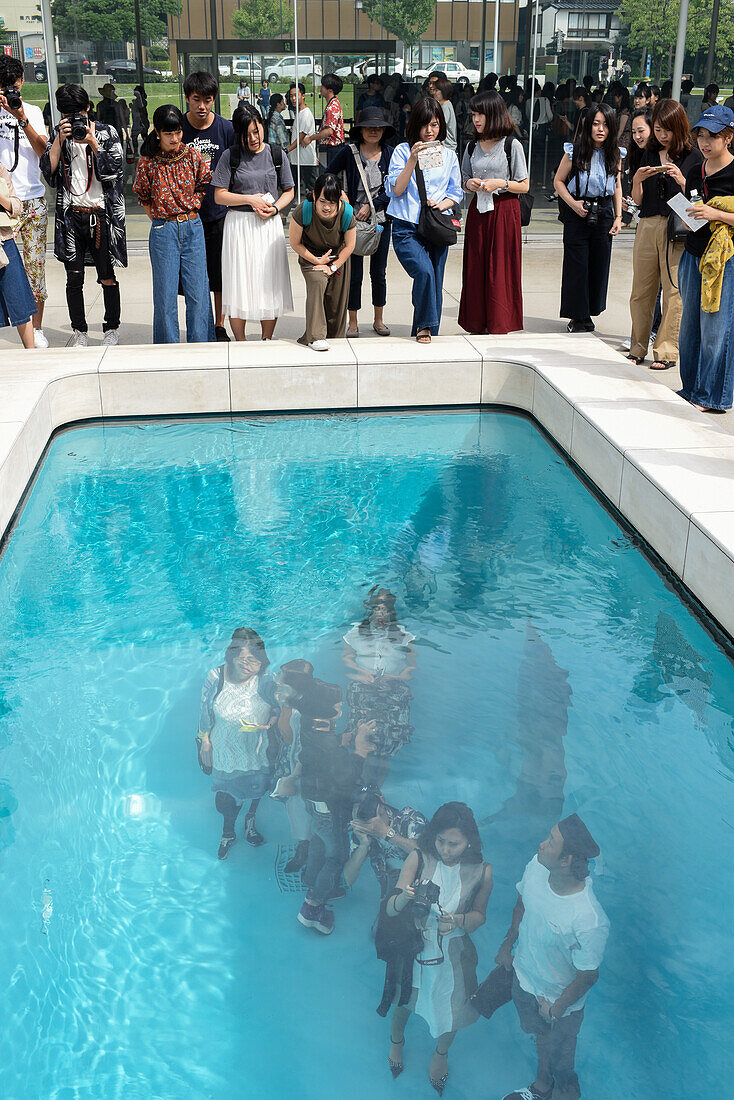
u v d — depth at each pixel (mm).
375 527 5062
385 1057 2381
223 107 10359
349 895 2816
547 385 6082
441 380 6570
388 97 10492
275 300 7074
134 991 2572
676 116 6191
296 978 2580
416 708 3623
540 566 4660
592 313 7719
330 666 3887
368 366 6480
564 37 10578
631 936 2648
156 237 6816
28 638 4133
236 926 2756
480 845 2943
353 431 6309
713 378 5688
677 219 5742
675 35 10672
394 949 2641
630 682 3783
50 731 3562
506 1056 2355
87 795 3244
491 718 3570
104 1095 2305
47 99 10141
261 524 5105
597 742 3439
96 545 4902
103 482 5594
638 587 4457
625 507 4926
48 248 10695
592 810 3105
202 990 2576
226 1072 2361
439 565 4680
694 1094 2260
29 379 6129
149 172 6680
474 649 4008
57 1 9844
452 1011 2449
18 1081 2354
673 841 2982
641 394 5758
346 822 3062
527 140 11008
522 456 5922
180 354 6652
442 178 6676
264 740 3471
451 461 5852
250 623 4203
